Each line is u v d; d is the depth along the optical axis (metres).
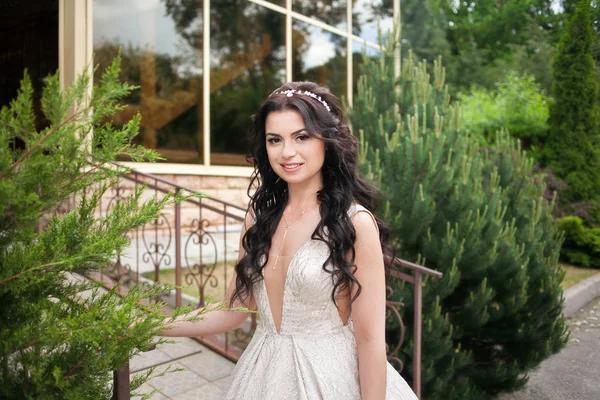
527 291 3.81
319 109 1.25
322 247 1.26
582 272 7.50
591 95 9.06
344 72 9.04
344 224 1.23
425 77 3.68
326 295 1.25
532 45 15.28
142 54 6.26
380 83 3.83
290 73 8.05
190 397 2.75
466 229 3.35
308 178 1.30
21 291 0.78
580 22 9.15
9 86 6.38
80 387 0.79
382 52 3.92
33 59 6.06
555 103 9.43
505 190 3.92
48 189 0.77
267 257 1.33
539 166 9.33
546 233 4.23
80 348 0.79
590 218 8.55
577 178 8.98
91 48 5.50
